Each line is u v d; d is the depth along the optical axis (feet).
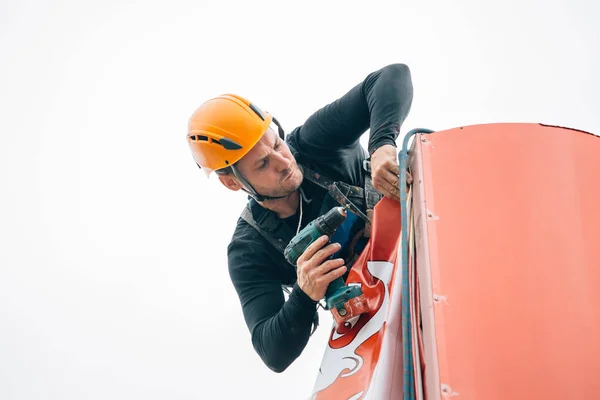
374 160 9.47
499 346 6.26
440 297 6.59
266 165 10.96
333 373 8.33
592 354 6.15
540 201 7.02
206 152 11.23
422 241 7.07
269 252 11.67
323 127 11.38
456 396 6.08
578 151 7.36
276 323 10.59
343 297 8.57
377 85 10.76
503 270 6.65
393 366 7.34
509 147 7.43
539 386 6.04
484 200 7.12
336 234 10.69
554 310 6.39
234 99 11.30
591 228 6.84
